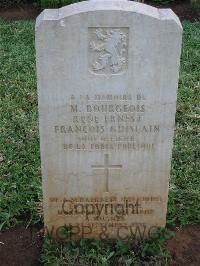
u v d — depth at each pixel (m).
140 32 1.44
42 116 1.55
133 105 1.54
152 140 1.60
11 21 3.83
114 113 1.55
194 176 2.05
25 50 3.21
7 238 1.79
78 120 1.56
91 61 1.47
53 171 1.64
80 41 1.44
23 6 4.20
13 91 2.68
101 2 1.44
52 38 1.43
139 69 1.49
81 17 1.41
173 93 1.52
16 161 2.13
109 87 1.51
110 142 1.60
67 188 1.68
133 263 1.66
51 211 1.72
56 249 1.70
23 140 2.28
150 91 1.52
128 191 1.69
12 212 1.86
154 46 1.45
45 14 1.44
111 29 1.43
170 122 1.57
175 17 1.44
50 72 1.48
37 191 1.94
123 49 1.46
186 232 1.81
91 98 1.53
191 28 3.57
